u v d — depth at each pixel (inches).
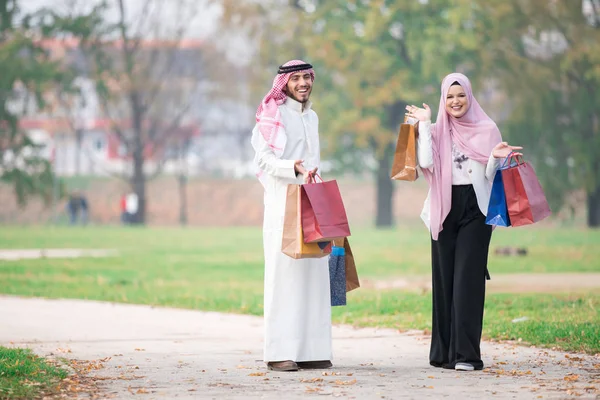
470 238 573.9
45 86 3720.5
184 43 4569.4
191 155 5123.0
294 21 3666.3
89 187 4662.9
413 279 1315.2
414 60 3585.1
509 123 3329.2
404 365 590.2
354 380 523.8
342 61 3506.4
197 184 4694.9
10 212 4399.6
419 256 1807.3
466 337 564.7
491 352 638.5
